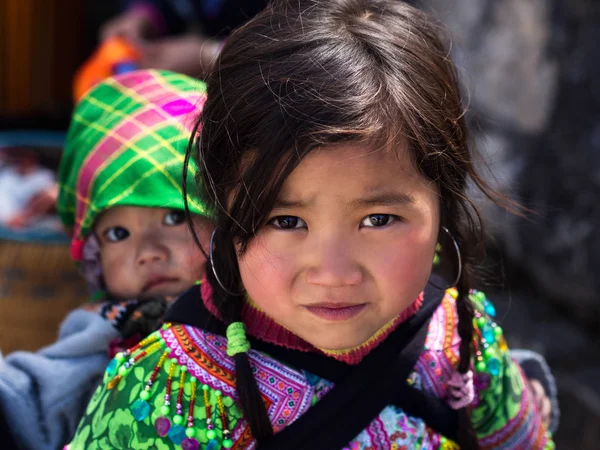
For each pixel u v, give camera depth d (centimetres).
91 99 136
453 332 102
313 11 88
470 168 97
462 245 98
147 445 91
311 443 92
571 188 236
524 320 240
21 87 346
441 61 92
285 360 93
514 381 109
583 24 238
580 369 219
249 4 284
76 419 117
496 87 270
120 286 123
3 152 222
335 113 77
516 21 265
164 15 287
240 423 92
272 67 81
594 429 200
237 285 92
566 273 236
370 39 84
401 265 82
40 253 174
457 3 294
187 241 121
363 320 83
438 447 99
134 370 94
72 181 131
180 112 126
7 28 333
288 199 78
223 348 93
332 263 79
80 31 361
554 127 244
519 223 250
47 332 173
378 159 78
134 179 120
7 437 114
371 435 94
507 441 109
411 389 96
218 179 85
